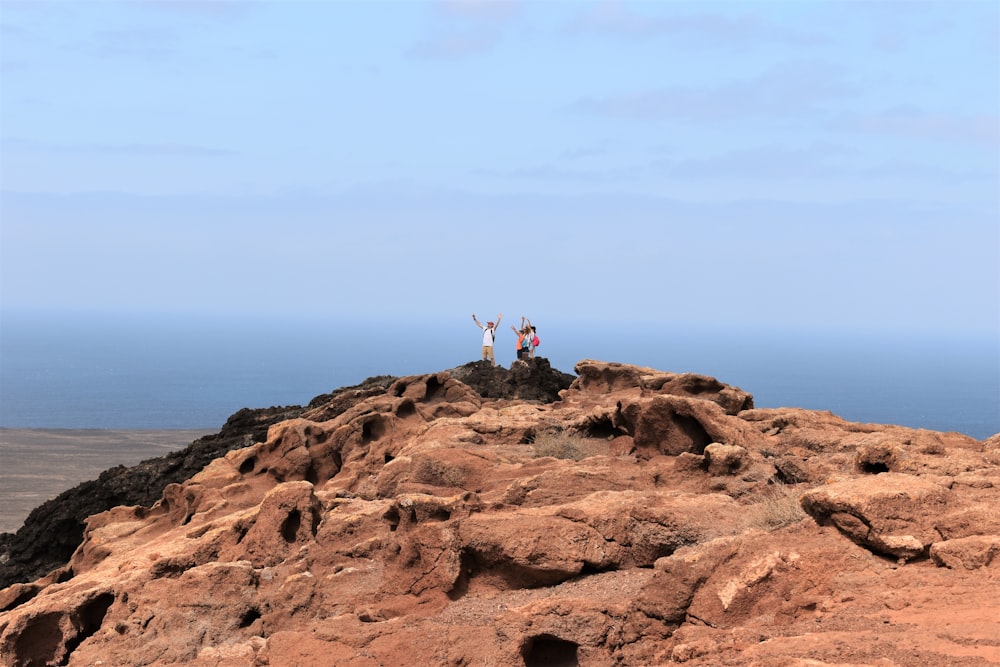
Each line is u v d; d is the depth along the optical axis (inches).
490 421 1072.2
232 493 1143.6
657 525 596.7
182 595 721.0
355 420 1214.3
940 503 505.7
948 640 373.1
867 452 726.5
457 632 520.1
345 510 825.5
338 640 540.7
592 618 493.4
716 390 1129.4
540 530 601.6
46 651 750.5
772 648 399.2
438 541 618.5
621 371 1282.0
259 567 788.6
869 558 487.2
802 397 7839.6
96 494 1469.0
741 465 749.3
